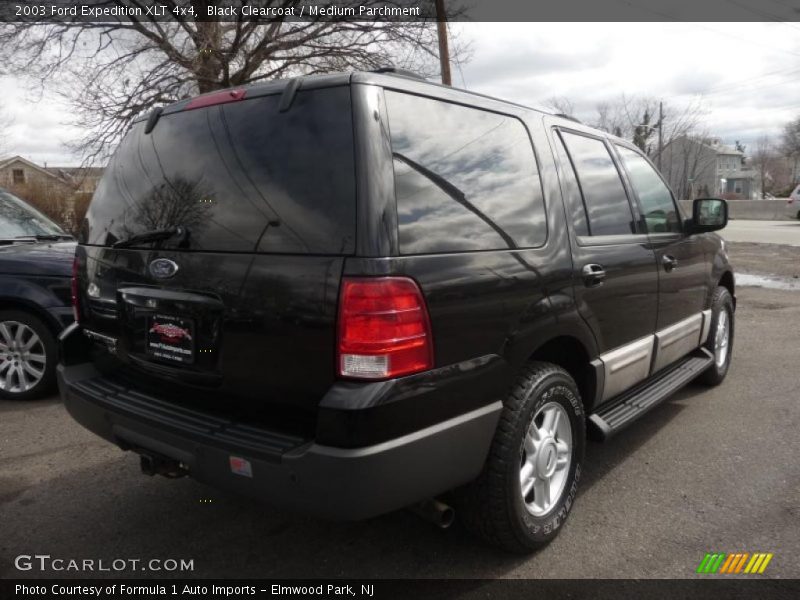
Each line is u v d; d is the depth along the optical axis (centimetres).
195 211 252
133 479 361
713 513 317
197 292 246
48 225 593
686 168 5778
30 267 478
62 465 379
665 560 276
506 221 269
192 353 252
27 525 311
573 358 320
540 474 282
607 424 329
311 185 224
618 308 335
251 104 250
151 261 264
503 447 257
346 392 209
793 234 2081
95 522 314
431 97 255
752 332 725
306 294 217
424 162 238
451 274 233
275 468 218
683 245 423
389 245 214
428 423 225
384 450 211
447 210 241
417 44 1406
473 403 242
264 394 232
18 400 493
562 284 288
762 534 296
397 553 285
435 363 226
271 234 228
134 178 286
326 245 216
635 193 387
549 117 329
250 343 232
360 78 229
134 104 1339
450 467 234
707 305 476
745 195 8794
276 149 236
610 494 339
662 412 466
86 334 312
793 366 580
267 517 318
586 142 355
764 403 480
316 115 230
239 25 1304
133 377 288
